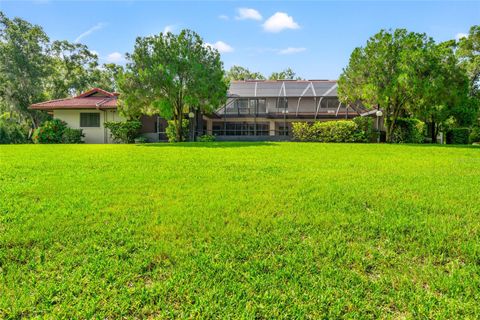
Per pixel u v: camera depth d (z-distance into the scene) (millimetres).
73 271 2309
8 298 1983
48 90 33344
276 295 2037
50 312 1864
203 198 4203
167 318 1839
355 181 5316
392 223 3227
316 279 2225
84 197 4211
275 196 4289
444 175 5949
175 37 16984
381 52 16062
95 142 21656
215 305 1936
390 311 1901
